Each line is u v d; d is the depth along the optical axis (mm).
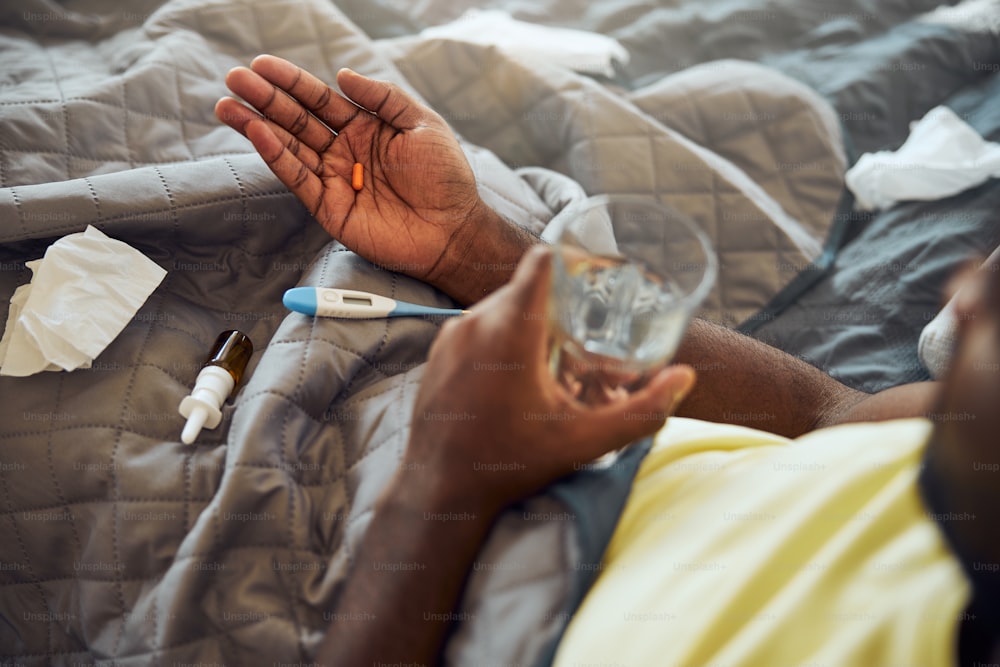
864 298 1040
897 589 596
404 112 833
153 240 857
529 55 1173
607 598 623
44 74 973
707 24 1310
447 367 650
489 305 648
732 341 850
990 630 573
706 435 704
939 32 1275
